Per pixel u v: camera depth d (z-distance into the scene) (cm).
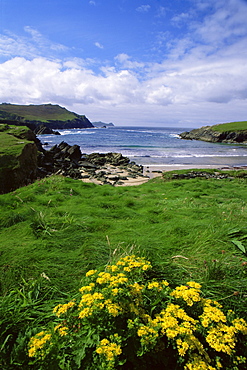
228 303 210
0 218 418
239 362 148
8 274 258
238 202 630
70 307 181
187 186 966
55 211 471
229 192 830
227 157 3384
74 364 146
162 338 165
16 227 396
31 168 1756
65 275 264
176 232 379
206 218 460
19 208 493
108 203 572
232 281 236
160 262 273
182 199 672
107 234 369
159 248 318
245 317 194
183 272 262
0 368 150
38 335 156
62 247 329
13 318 195
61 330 157
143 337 148
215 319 158
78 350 147
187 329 150
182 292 179
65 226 393
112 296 175
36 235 361
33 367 150
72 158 2856
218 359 151
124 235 365
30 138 3103
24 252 305
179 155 3447
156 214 504
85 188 796
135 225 425
